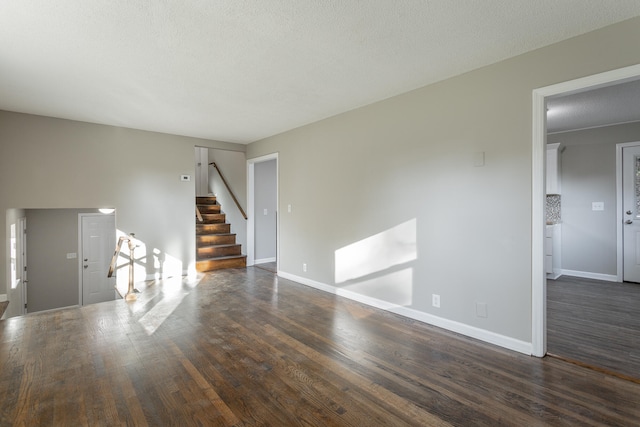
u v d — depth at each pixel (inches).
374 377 90.6
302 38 95.1
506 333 107.8
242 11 81.7
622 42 85.1
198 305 155.3
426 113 129.6
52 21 85.7
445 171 123.0
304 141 193.0
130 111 165.2
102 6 79.3
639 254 187.9
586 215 204.8
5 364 97.5
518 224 104.2
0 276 162.7
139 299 165.3
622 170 192.4
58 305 240.1
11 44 97.4
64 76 121.3
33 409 76.4
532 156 101.0
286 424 71.7
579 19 84.5
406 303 137.9
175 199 217.2
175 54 104.7
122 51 102.6
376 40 96.1
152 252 208.8
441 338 115.8
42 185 172.7
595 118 181.5
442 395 82.0
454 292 121.0
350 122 162.9
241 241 265.7
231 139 233.9
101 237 254.5
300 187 196.4
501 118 107.7
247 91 137.4
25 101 149.1
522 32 91.0
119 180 196.2
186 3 78.2
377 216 149.6
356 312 144.4
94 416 74.0
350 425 71.4
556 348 107.0
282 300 163.0
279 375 91.8
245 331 123.6
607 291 173.8
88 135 186.1
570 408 76.4
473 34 92.4
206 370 94.6
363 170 156.3
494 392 83.0
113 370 94.3
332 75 121.1
